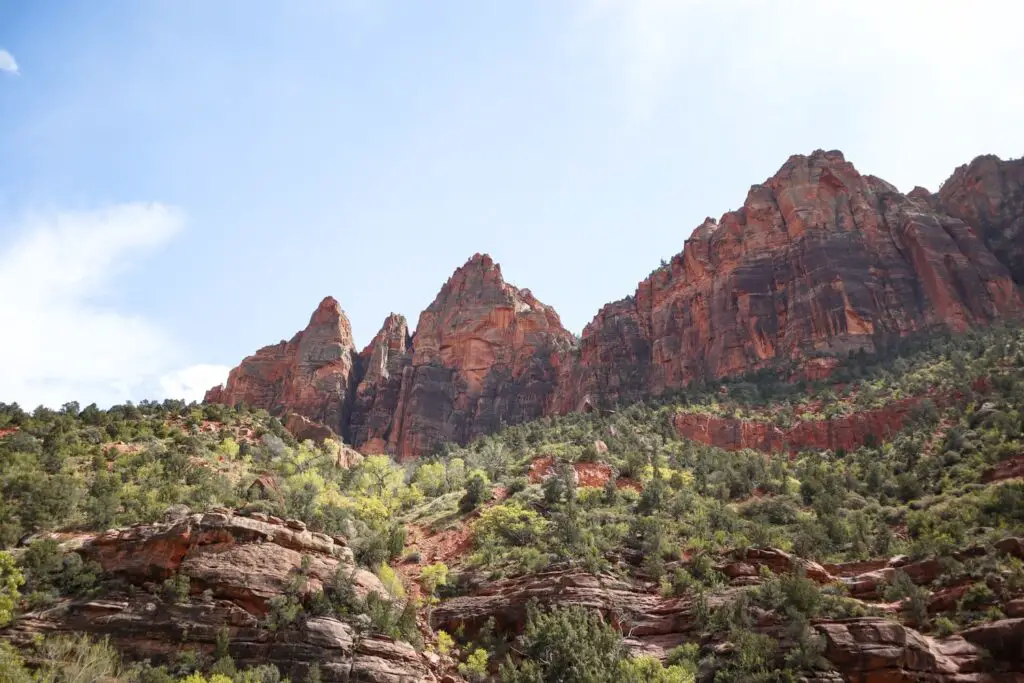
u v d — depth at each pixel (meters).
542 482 84.38
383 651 50.19
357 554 64.12
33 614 47.16
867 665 45.81
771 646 47.34
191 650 47.22
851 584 58.16
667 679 45.09
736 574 58.50
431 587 63.16
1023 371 90.31
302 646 48.47
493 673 53.62
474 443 127.00
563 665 47.78
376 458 107.31
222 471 82.88
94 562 51.81
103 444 83.56
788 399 111.81
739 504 80.06
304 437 117.81
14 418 87.62
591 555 61.19
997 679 46.00
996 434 78.44
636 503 75.44
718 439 106.81
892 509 73.88
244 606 50.69
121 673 44.19
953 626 49.97
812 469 88.38
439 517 81.81
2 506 58.38
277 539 54.66
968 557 56.81
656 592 58.41
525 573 61.69
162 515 59.38
